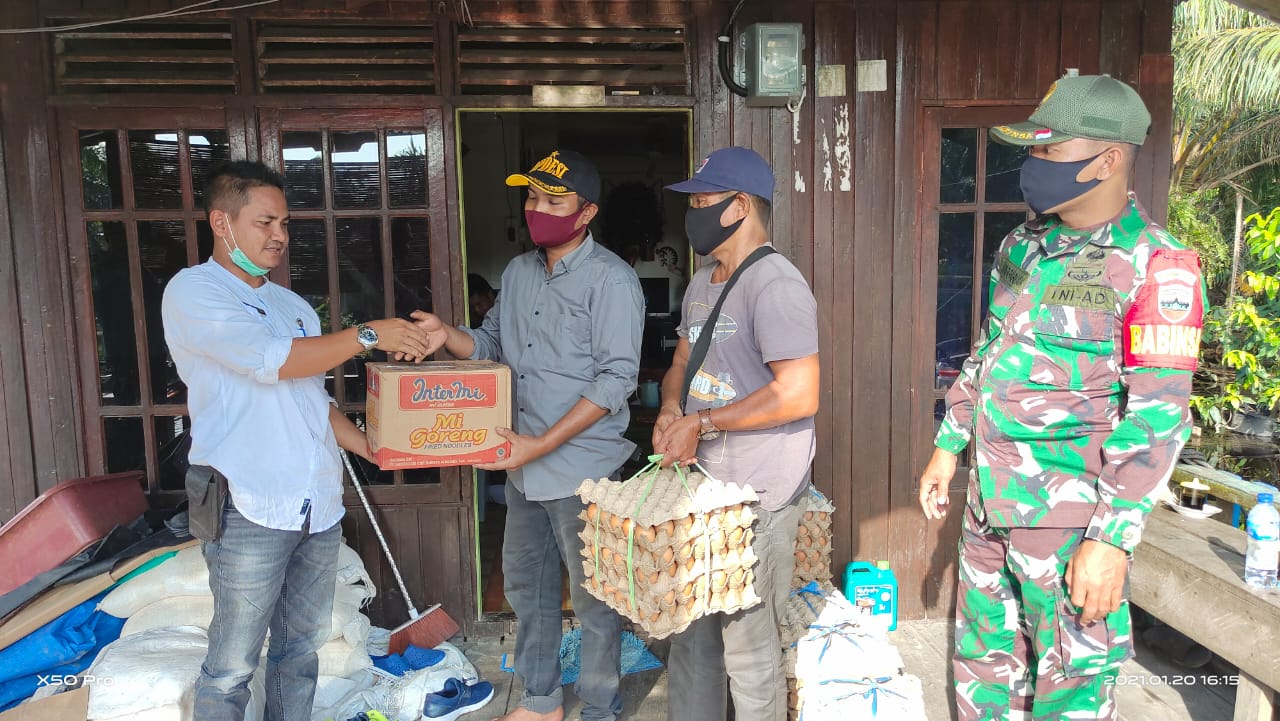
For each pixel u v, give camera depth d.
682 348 2.26
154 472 3.01
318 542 2.15
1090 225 1.84
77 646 2.41
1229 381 4.76
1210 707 2.65
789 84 2.92
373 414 2.15
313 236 2.98
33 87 2.80
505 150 6.00
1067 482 1.92
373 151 2.95
